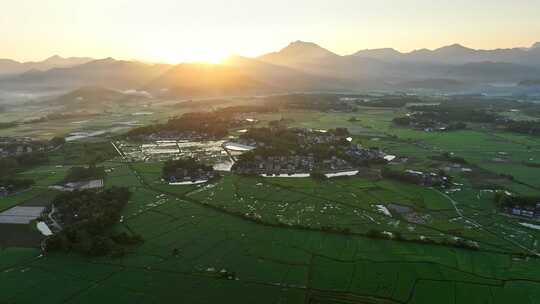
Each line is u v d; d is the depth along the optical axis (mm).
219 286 104875
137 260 118688
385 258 120000
